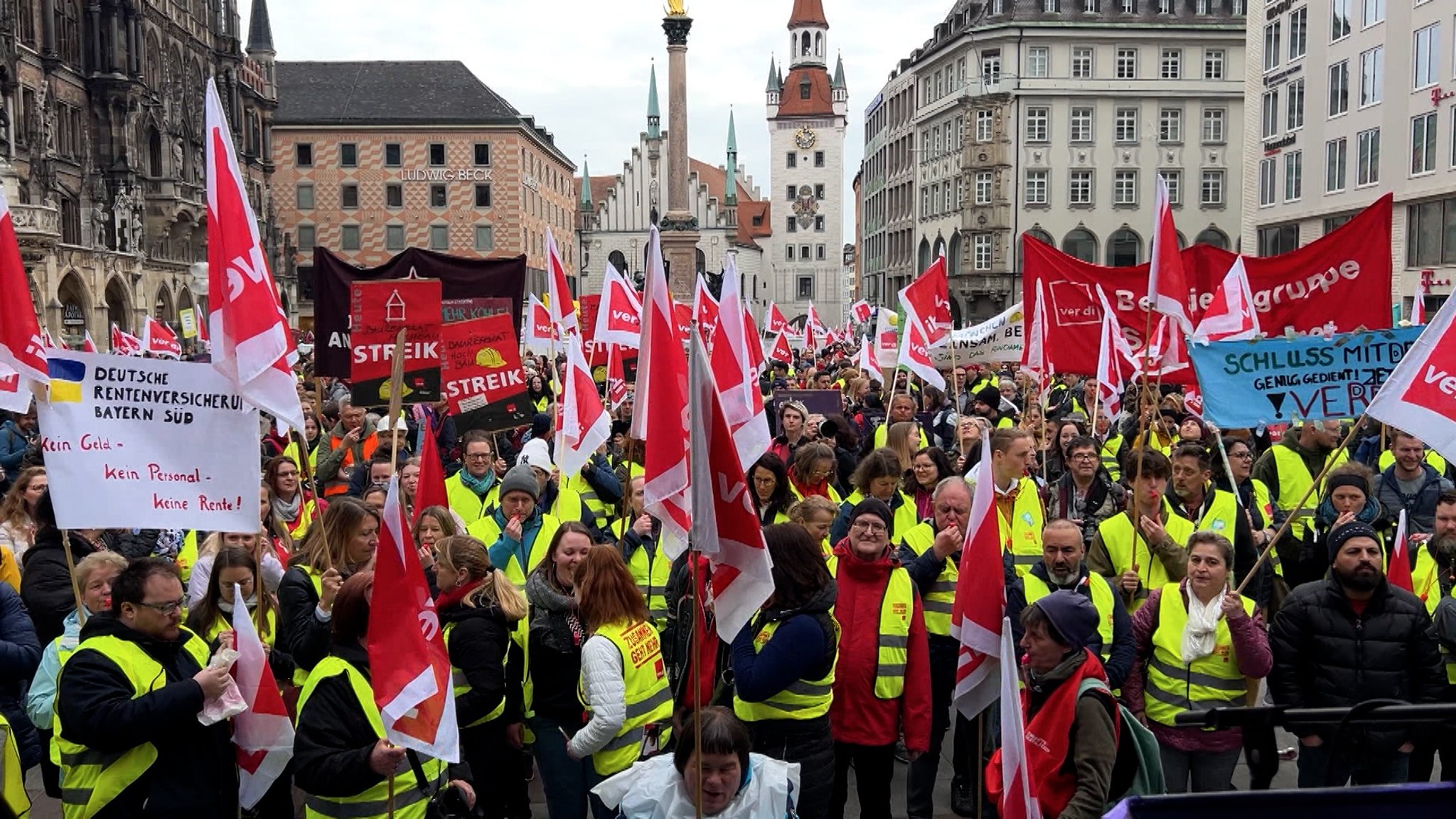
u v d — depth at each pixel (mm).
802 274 140750
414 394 11633
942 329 14664
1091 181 74688
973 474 9211
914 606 7074
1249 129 53031
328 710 5586
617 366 15188
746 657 6289
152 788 5477
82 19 58031
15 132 50875
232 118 74125
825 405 18500
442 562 6660
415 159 89375
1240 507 8828
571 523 7125
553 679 6965
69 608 7637
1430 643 6492
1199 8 74625
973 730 7867
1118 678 6602
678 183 56250
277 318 6375
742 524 5395
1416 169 39844
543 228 101250
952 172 79938
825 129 139125
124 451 6055
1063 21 73562
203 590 7660
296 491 10078
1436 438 6648
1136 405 15648
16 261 6043
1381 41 41906
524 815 7484
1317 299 11336
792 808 5332
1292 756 8805
